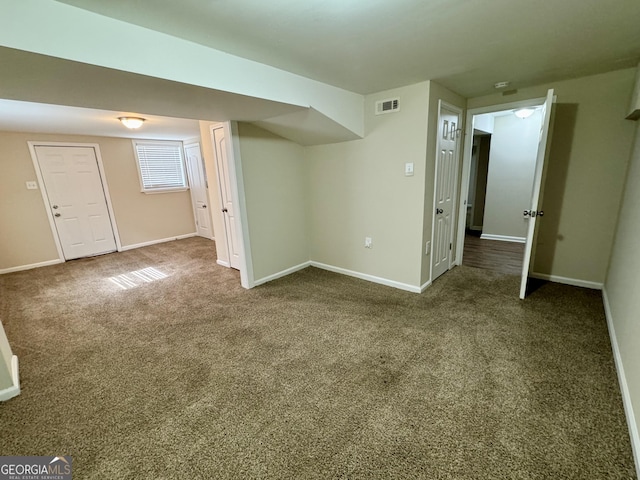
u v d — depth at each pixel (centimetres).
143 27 154
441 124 300
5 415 166
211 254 498
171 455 141
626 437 142
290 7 138
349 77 249
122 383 191
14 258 426
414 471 130
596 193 291
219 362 210
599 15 156
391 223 319
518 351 210
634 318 170
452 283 337
